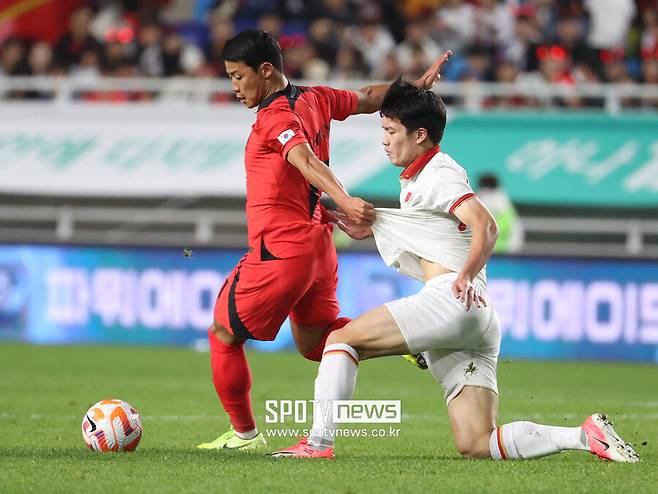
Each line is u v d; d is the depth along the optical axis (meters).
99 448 23.55
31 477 20.00
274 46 23.39
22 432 27.80
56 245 58.62
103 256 58.34
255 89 23.39
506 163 58.19
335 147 58.59
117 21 71.31
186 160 59.94
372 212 22.47
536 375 48.12
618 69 63.34
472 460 22.64
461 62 66.94
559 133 58.44
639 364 54.34
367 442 26.91
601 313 55.41
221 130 60.34
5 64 67.38
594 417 22.31
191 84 62.22
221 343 24.09
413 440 27.38
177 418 31.55
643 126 57.94
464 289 21.20
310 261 23.16
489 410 22.91
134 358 51.81
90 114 61.06
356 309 56.28
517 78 64.19
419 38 65.69
